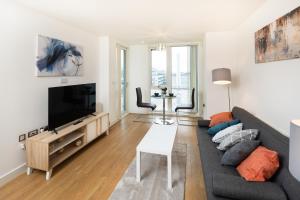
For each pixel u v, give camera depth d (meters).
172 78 6.09
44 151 2.39
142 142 2.53
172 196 2.07
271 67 2.35
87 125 3.33
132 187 2.23
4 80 2.31
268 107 2.45
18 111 2.52
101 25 3.62
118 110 5.47
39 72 2.79
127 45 6.04
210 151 2.35
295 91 1.86
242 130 2.28
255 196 1.36
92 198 2.05
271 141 1.78
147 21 3.39
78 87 3.37
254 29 2.95
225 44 4.20
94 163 2.84
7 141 2.38
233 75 4.18
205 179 1.75
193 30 4.10
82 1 2.46
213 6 2.69
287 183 1.34
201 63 5.74
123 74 6.09
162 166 2.74
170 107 6.27
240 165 1.81
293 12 1.83
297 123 1.19
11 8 2.37
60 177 2.45
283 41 2.03
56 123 2.80
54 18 3.12
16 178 2.42
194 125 4.96
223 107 4.33
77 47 3.73
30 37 2.66
